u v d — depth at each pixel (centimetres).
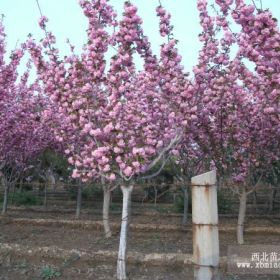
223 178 961
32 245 861
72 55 695
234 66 779
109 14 642
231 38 741
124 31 607
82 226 1127
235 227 1062
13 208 1436
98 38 619
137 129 629
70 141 813
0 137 1112
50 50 689
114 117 607
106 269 738
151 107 716
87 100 639
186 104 688
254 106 900
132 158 594
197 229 327
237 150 927
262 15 564
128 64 619
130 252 807
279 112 819
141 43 650
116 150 588
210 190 328
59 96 661
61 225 1145
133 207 1508
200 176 330
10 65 913
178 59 676
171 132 695
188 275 710
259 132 912
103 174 625
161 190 1650
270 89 697
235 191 944
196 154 1055
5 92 944
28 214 1309
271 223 1192
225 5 702
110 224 1102
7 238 948
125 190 647
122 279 630
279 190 1466
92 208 1481
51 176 1761
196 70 711
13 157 1247
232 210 1405
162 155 676
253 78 779
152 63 671
